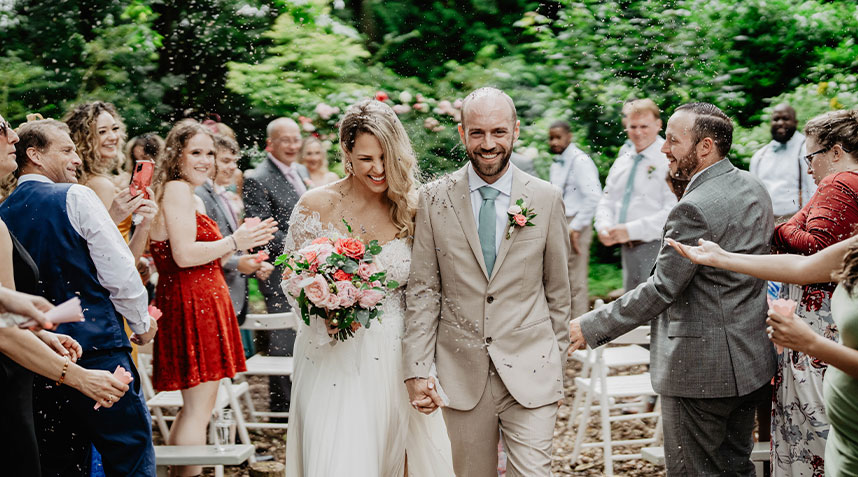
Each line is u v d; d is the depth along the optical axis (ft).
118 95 25.16
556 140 20.93
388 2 28.81
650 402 17.52
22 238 10.02
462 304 10.46
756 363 10.66
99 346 10.05
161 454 12.05
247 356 18.60
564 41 27.22
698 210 10.43
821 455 10.75
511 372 10.30
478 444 10.57
